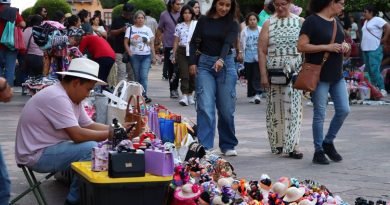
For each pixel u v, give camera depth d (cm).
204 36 967
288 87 979
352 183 821
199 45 979
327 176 860
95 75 679
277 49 977
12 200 693
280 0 973
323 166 923
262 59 992
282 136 1003
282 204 619
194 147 750
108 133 653
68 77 671
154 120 805
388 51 1933
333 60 914
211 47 968
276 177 854
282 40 974
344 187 800
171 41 1819
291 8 1080
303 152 1032
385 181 832
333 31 906
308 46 898
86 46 1423
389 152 1025
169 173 593
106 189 573
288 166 925
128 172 579
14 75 1886
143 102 806
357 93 1723
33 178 686
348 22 2223
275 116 1002
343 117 934
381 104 1700
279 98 995
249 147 1077
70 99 680
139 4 3641
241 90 2123
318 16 911
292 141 982
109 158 581
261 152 1034
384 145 1087
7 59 1734
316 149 941
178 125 808
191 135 830
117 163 577
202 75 972
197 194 616
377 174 872
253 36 1720
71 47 1442
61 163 665
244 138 1164
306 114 1507
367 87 1728
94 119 868
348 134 1200
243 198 628
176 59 1653
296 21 980
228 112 986
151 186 583
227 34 965
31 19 1825
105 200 575
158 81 2448
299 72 920
